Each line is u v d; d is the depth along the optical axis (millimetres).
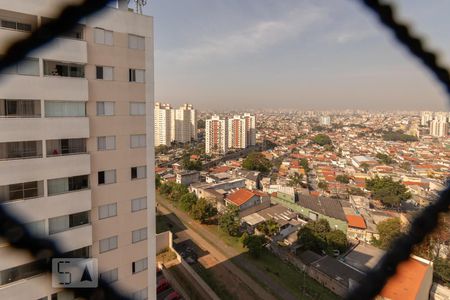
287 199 46938
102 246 14586
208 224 40188
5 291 11727
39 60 11984
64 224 13273
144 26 15102
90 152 13906
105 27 13859
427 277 23547
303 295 24938
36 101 12211
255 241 30953
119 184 14945
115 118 14562
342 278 25516
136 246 15758
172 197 50531
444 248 25516
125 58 14625
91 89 13727
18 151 12102
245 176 63969
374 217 42188
